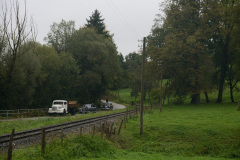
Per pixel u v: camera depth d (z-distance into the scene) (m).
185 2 59.72
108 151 17.08
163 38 63.06
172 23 60.25
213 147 21.05
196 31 55.28
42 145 12.94
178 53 58.22
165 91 63.31
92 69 68.94
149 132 26.53
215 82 63.16
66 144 14.91
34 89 47.38
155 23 64.12
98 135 19.97
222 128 26.53
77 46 68.31
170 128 27.47
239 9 41.31
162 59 58.16
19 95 44.59
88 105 53.69
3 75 41.38
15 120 32.59
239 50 47.56
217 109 46.41
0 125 24.73
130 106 83.12
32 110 44.62
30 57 46.56
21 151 13.15
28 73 46.22
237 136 23.33
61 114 44.00
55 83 55.22
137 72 95.38
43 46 56.16
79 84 67.12
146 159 15.87
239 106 42.47
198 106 55.28
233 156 18.91
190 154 19.55
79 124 25.39
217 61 63.50
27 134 19.28
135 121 33.75
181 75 59.25
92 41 71.19
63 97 60.47
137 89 92.50
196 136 24.36
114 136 23.11
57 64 54.97
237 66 50.56
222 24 56.41
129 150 20.64
